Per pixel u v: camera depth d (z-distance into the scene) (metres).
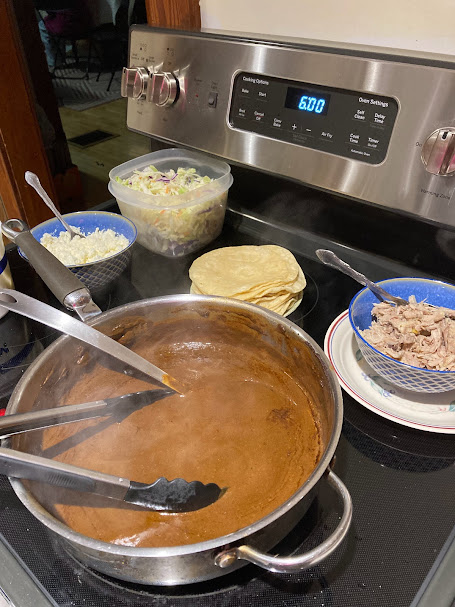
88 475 0.49
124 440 0.61
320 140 0.81
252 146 0.89
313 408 0.65
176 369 0.73
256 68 0.83
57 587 0.49
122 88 1.02
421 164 0.72
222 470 0.57
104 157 1.94
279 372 0.72
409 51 0.74
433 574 0.48
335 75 0.75
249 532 0.40
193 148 0.98
